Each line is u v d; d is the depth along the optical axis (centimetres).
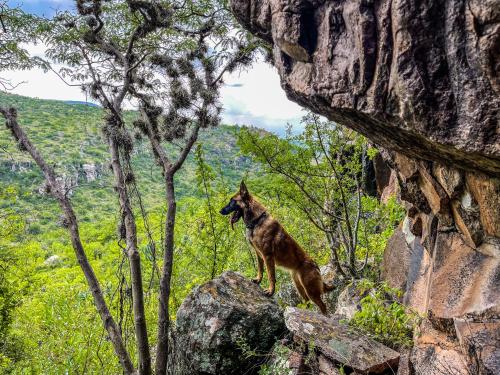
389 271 748
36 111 7944
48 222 3659
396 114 312
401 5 275
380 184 1177
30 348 1120
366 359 500
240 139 876
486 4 238
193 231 998
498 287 370
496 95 256
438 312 418
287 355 571
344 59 340
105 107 775
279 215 1138
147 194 3297
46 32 742
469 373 345
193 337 654
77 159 5753
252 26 444
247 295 689
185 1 714
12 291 1209
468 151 282
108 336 777
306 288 716
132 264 716
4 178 4538
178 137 766
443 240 481
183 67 750
